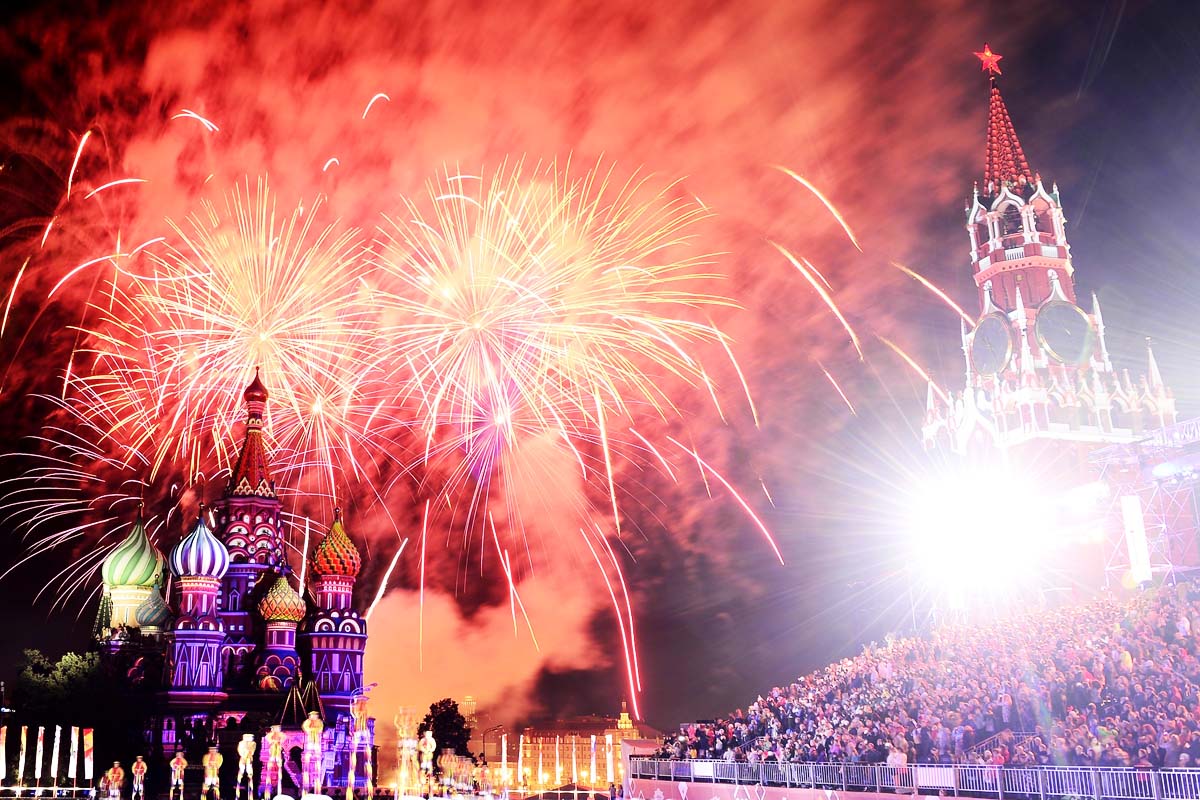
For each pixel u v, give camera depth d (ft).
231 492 315.99
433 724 354.74
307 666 298.97
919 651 183.83
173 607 295.07
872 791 136.46
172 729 276.21
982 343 323.98
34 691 285.23
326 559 310.24
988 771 117.60
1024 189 335.26
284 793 261.44
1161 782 99.14
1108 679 131.54
